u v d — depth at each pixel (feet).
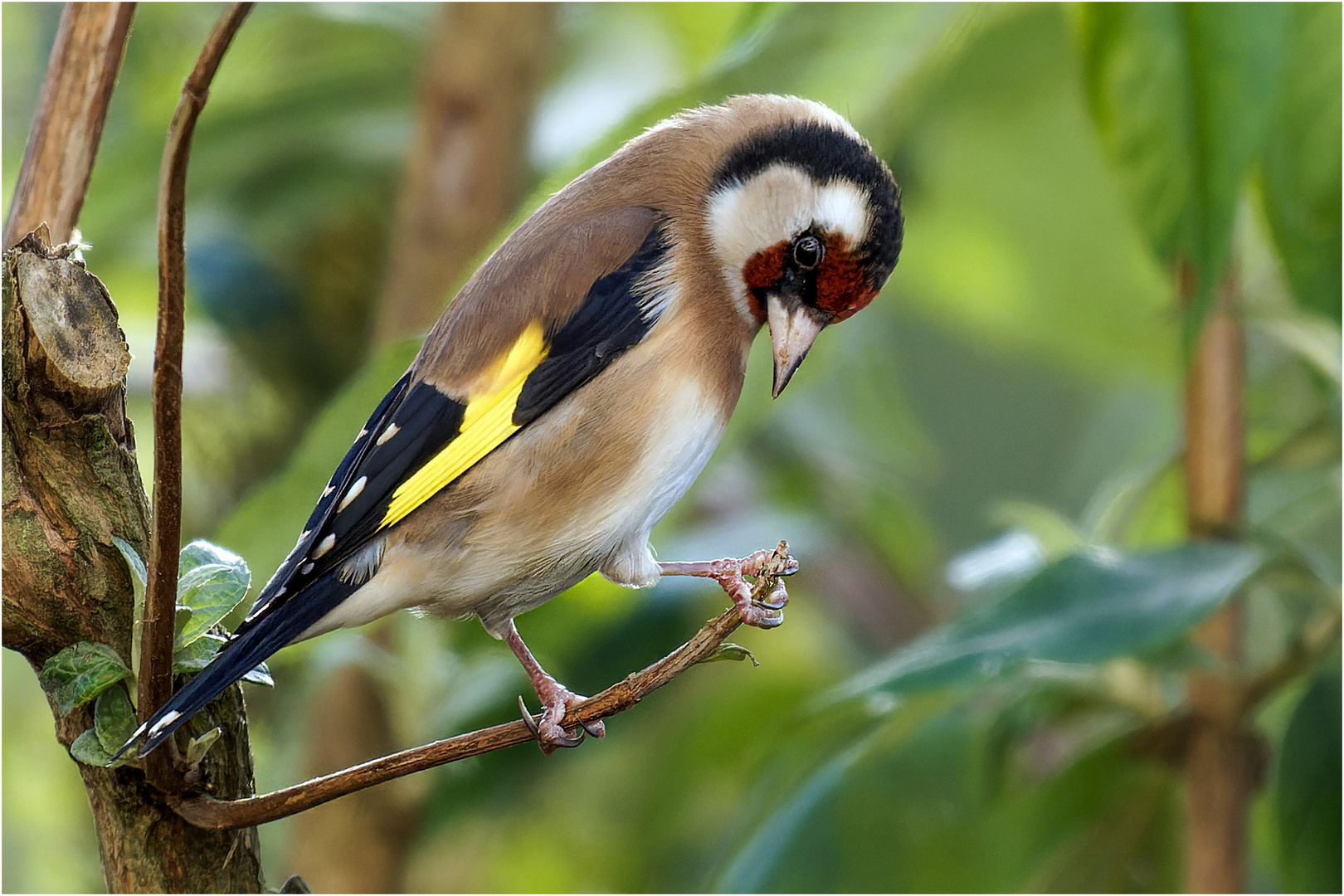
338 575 17.37
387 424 17.89
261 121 27.35
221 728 14.38
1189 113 18.61
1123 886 23.22
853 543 31.09
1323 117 19.99
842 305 19.83
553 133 28.84
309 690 24.35
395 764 13.93
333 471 19.17
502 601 18.52
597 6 30.04
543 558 18.11
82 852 27.53
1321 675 22.04
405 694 23.32
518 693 24.79
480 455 17.70
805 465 30.76
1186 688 22.77
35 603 14.37
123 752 13.21
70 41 16.84
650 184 19.79
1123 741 22.75
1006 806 22.99
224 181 27.96
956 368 37.88
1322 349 21.53
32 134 16.87
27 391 14.34
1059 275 31.68
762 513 29.78
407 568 17.56
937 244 32.63
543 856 32.96
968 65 28.02
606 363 18.28
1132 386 35.63
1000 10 25.64
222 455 28.58
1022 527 24.52
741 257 19.48
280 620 16.65
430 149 26.50
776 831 22.61
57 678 14.07
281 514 19.30
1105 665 20.95
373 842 25.22
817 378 27.45
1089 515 26.84
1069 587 19.95
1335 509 26.86
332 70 28.40
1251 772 22.54
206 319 27.89
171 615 13.35
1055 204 30.94
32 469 14.49
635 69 30.30
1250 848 24.41
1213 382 22.41
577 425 18.03
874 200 19.72
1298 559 20.98
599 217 19.27
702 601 27.27
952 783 23.02
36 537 14.35
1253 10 18.30
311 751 25.63
